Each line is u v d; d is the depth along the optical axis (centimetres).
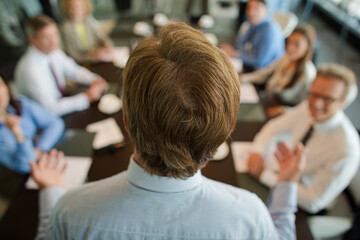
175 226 39
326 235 102
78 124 133
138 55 33
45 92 151
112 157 111
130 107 35
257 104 151
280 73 170
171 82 32
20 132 115
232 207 42
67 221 41
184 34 35
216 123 35
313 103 102
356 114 261
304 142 116
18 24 343
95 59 202
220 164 110
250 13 206
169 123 33
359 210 96
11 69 305
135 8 444
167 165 38
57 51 175
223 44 226
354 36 380
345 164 96
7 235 82
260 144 122
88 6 228
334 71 97
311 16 497
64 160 109
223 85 33
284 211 68
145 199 40
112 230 39
